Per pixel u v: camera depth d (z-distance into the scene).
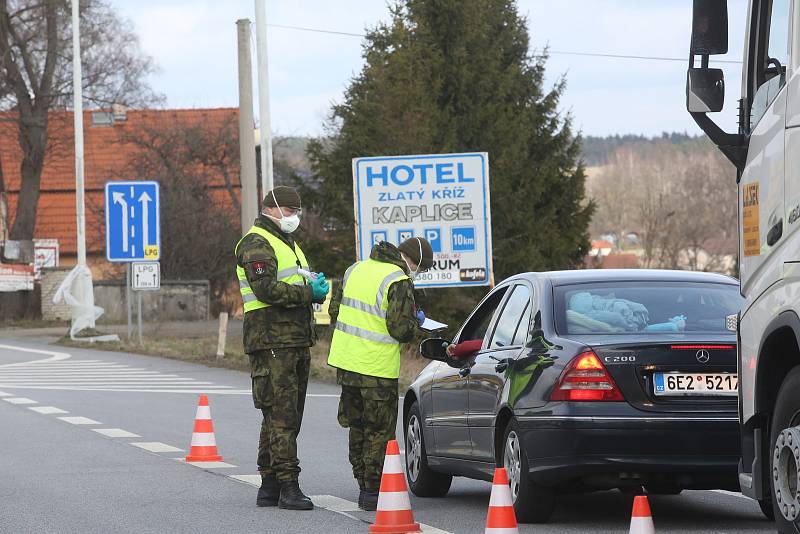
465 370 23.03
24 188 130.75
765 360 16.41
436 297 85.50
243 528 20.86
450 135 90.19
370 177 58.69
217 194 141.75
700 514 22.02
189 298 126.69
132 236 79.31
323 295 22.78
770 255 16.17
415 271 23.31
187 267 129.12
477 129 92.62
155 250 79.38
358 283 22.89
